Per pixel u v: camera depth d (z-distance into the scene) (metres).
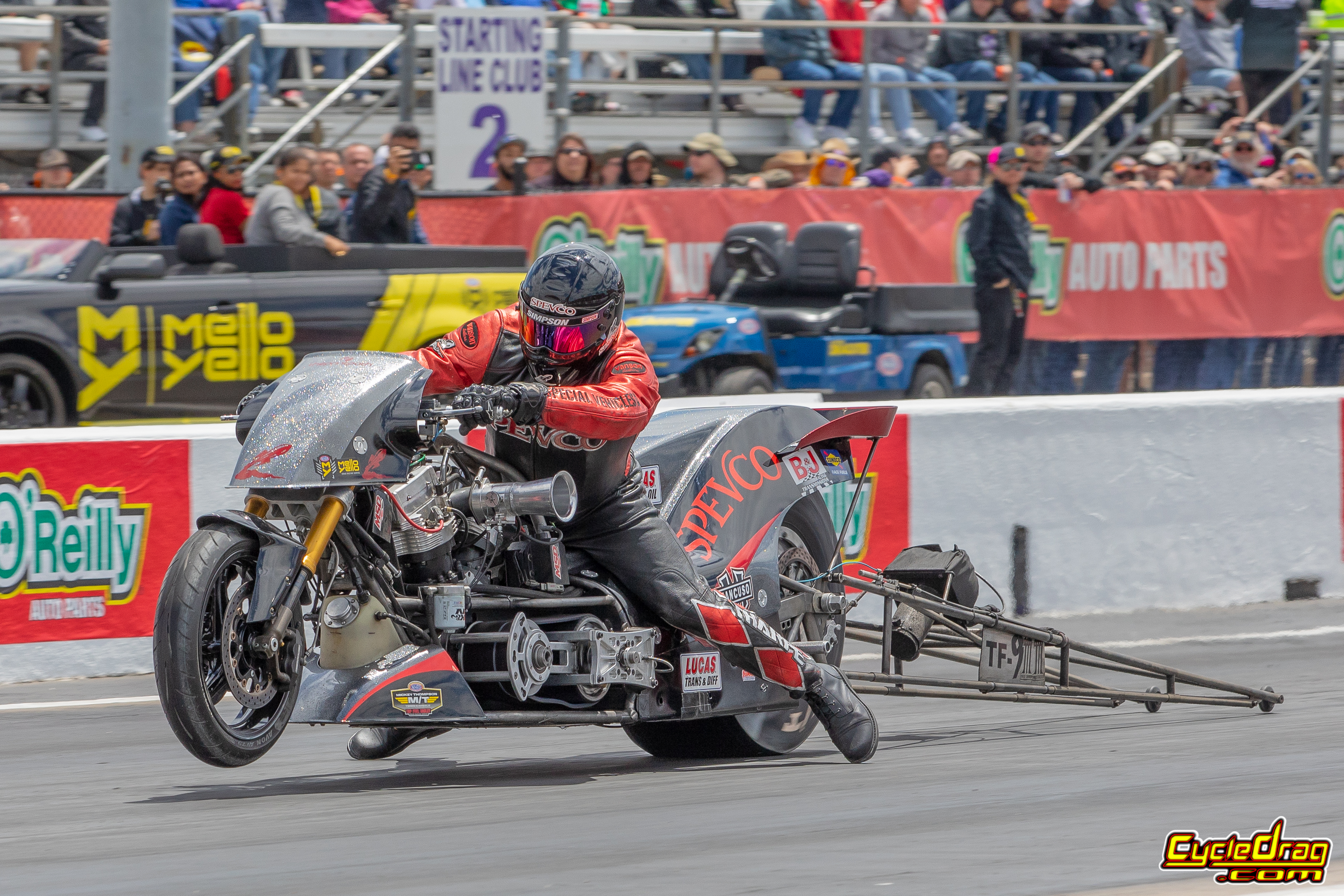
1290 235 55.75
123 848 15.57
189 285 37.62
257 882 13.97
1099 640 30.84
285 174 41.06
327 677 17.34
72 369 36.19
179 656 16.12
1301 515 36.03
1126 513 34.28
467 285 41.41
